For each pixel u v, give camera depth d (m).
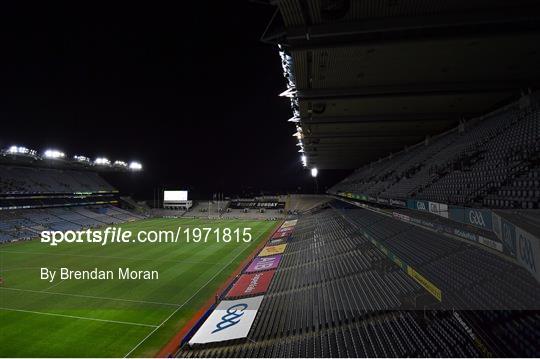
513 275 8.71
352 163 57.28
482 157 15.30
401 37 12.50
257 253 31.72
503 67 14.91
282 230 47.06
